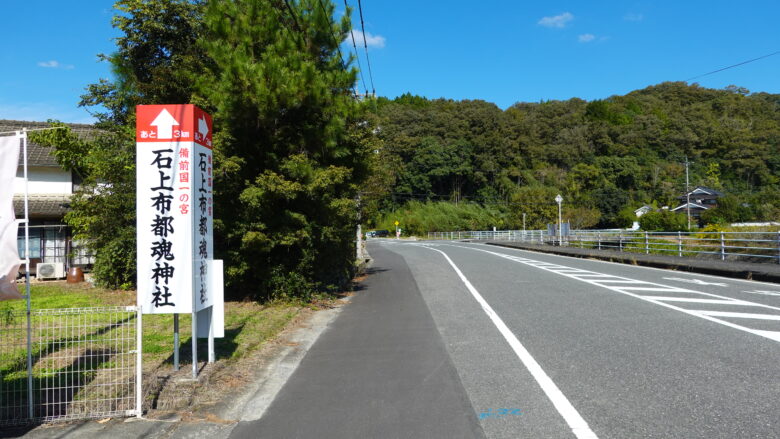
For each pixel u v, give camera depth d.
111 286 12.95
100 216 12.38
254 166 9.87
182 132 4.95
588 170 73.75
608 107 93.62
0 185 3.93
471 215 72.00
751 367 5.07
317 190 9.84
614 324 7.40
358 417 4.14
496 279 13.88
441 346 6.49
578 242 28.70
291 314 9.01
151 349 6.48
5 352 6.30
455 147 75.88
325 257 11.58
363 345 6.77
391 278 15.59
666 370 5.07
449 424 3.91
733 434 3.52
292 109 9.77
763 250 16.17
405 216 72.62
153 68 13.80
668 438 3.50
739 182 72.00
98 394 4.72
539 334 6.93
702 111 89.06
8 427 4.09
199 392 4.81
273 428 4.00
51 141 13.24
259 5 9.79
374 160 13.30
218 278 5.74
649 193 74.88
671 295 10.13
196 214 5.09
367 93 12.07
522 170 77.31
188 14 14.98
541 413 4.06
